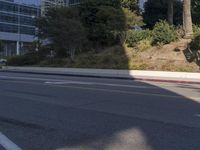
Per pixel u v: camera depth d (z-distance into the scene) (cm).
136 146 796
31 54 5209
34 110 1264
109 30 4525
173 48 3891
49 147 804
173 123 1012
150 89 1897
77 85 2102
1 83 2252
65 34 4391
